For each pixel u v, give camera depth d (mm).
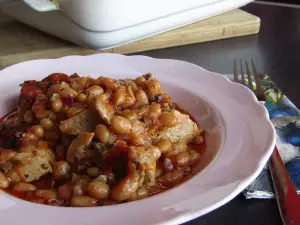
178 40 436
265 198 223
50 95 269
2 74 323
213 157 240
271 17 537
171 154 254
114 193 214
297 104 332
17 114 294
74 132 251
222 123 271
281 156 249
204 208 190
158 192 226
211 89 310
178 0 398
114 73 339
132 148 225
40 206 195
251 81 338
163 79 329
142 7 375
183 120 275
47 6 364
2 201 199
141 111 257
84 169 242
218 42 455
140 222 183
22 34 436
